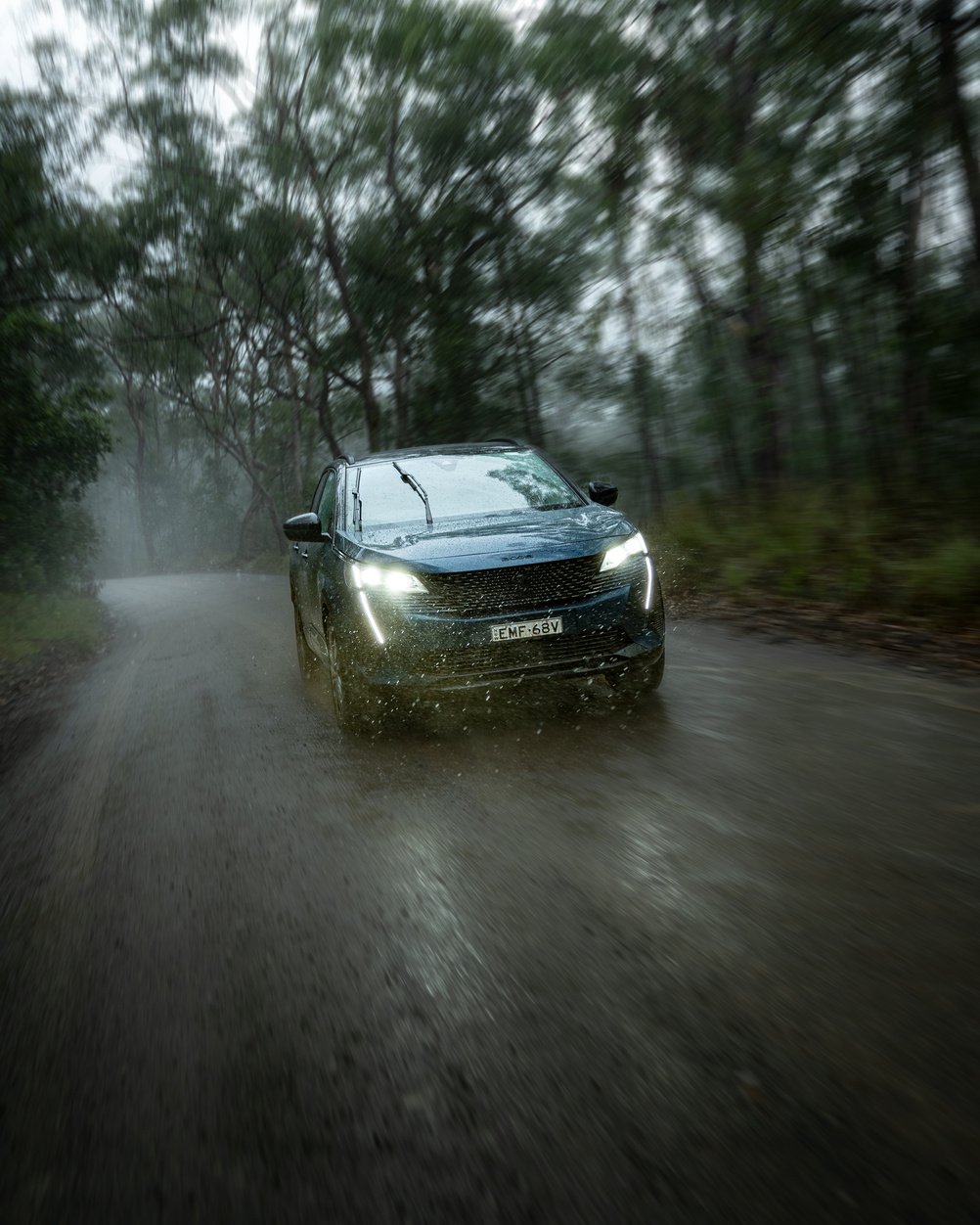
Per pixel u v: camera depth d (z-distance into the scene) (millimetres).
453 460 6906
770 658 7016
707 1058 2146
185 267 32562
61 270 28031
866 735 4711
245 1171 1929
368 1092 2152
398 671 5273
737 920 2828
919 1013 2248
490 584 5246
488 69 21703
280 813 4391
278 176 26141
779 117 11797
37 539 25641
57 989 2859
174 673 9695
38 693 9898
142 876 3777
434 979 2648
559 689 6340
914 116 10812
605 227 17156
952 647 6695
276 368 42469
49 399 26359
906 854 3199
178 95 25375
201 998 2691
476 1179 1829
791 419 17781
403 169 25938
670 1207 1707
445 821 4023
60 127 24562
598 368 24047
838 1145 1826
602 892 3129
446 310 26219
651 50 14422
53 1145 2092
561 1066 2174
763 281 12984
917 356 11898
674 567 12234
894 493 11836
